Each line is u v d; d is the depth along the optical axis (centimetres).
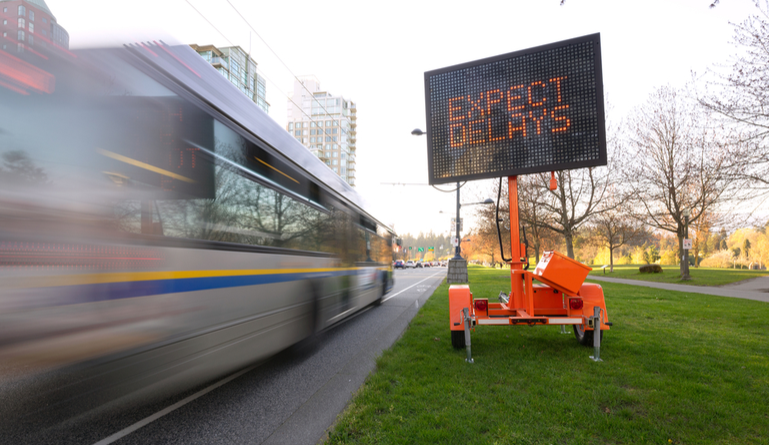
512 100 582
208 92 344
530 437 289
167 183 286
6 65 195
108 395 231
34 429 199
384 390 400
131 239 251
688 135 2356
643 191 2466
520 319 518
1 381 180
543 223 2609
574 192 2555
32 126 202
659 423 315
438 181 616
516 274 576
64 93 219
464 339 568
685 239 2319
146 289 260
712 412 335
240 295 373
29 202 195
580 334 605
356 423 317
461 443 283
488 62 599
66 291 208
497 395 379
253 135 416
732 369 460
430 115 629
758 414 330
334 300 693
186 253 300
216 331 333
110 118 244
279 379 463
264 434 311
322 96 10475
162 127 285
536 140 565
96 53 241
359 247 927
